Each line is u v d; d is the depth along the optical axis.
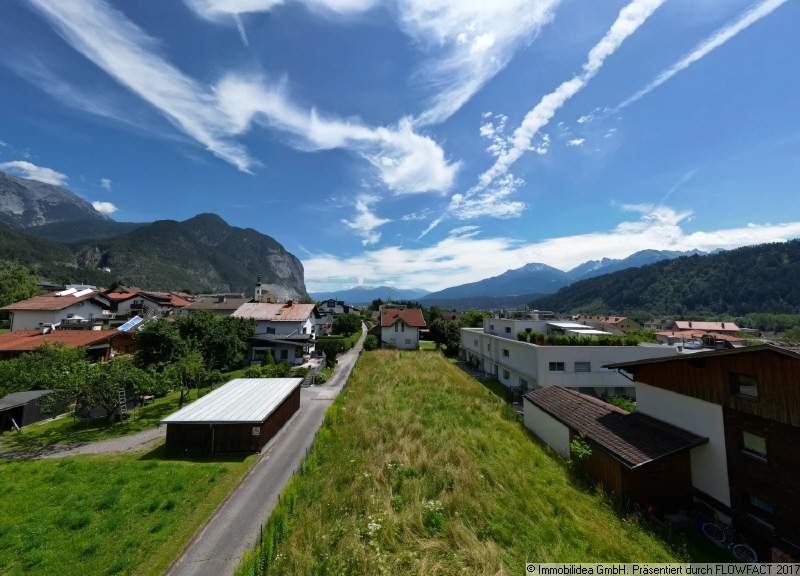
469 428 15.67
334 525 8.63
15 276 51.38
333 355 34.41
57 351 23.58
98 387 17.33
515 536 8.34
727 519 9.61
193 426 14.46
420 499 9.62
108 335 29.97
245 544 8.61
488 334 33.38
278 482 11.78
